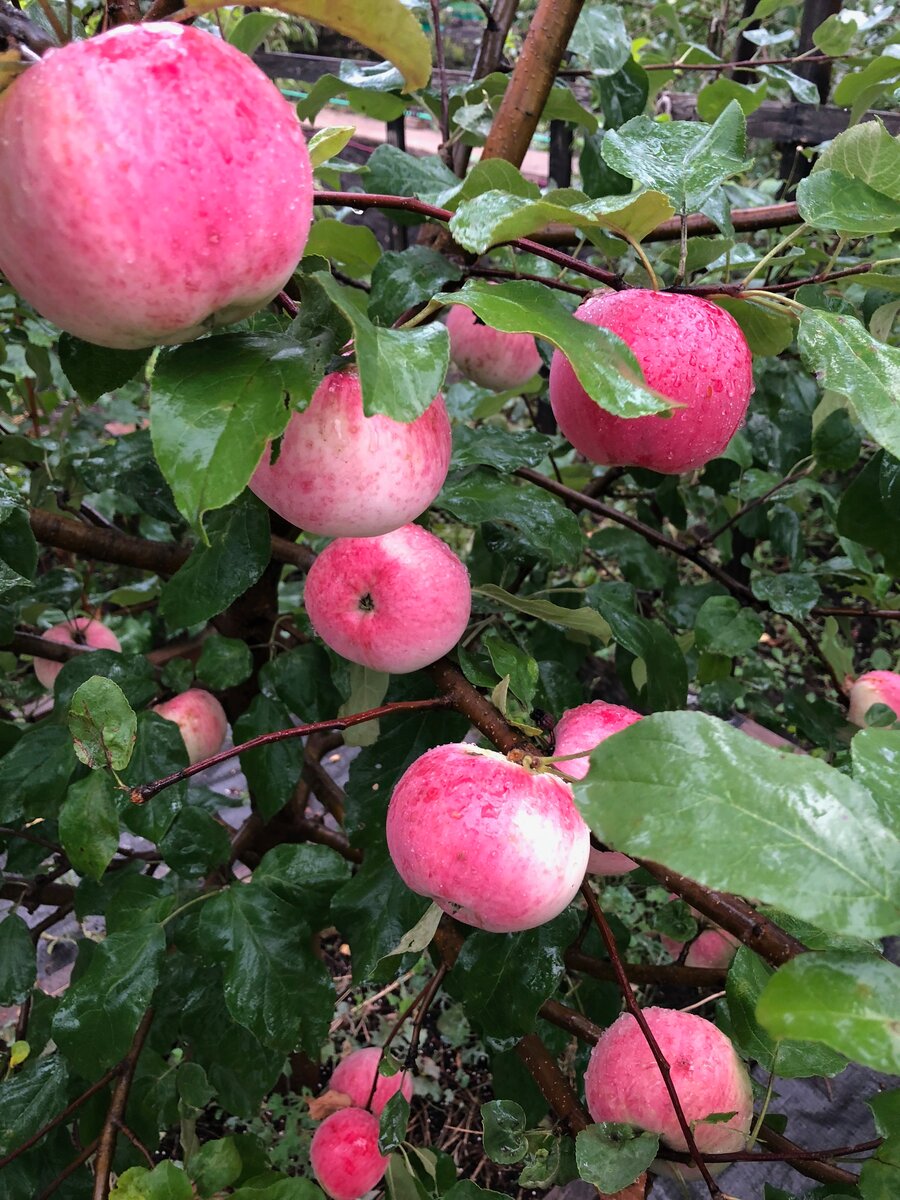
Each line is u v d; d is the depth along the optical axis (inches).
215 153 9.4
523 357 26.7
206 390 10.5
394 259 18.4
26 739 21.7
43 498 29.6
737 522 32.8
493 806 14.1
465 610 18.0
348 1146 22.0
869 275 15.7
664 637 24.4
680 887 14.2
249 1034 24.1
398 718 21.9
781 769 9.5
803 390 31.6
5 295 29.1
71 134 9.1
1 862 35.0
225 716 27.5
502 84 26.4
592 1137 15.2
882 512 20.6
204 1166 17.6
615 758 9.7
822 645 33.0
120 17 11.6
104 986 19.7
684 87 56.0
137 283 9.6
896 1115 12.9
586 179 24.0
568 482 37.2
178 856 22.1
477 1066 37.4
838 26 29.6
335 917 20.8
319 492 13.1
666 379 15.0
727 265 18.0
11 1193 21.4
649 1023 16.9
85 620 30.8
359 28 11.7
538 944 18.4
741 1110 16.3
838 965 9.1
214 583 20.0
